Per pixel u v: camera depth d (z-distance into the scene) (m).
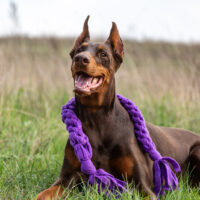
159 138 4.95
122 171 4.15
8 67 9.44
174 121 7.81
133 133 4.37
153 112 7.91
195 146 5.30
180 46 9.91
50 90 9.02
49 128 6.59
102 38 9.44
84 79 4.02
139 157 4.24
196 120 7.55
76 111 4.35
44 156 5.59
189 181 5.09
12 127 6.74
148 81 9.20
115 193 3.98
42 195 3.93
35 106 8.30
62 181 4.24
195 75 8.74
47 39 12.84
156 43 10.81
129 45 11.15
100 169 4.09
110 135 4.18
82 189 4.22
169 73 9.38
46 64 10.53
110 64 4.19
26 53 11.29
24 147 6.06
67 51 11.48
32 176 4.82
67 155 4.29
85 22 4.55
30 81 9.18
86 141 4.15
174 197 3.99
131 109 4.46
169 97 8.46
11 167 5.02
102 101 4.12
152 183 4.36
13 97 8.21
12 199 3.92
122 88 9.04
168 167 4.33
